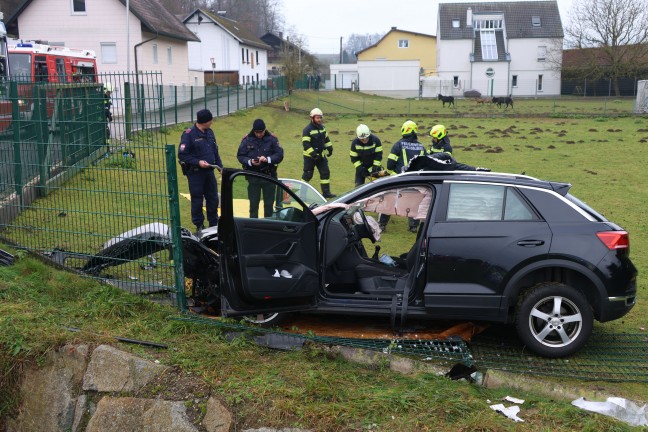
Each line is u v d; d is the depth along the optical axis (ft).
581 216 17.97
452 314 17.87
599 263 17.40
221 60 177.27
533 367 17.31
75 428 15.89
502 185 18.42
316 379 15.24
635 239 32.01
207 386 15.07
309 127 36.52
